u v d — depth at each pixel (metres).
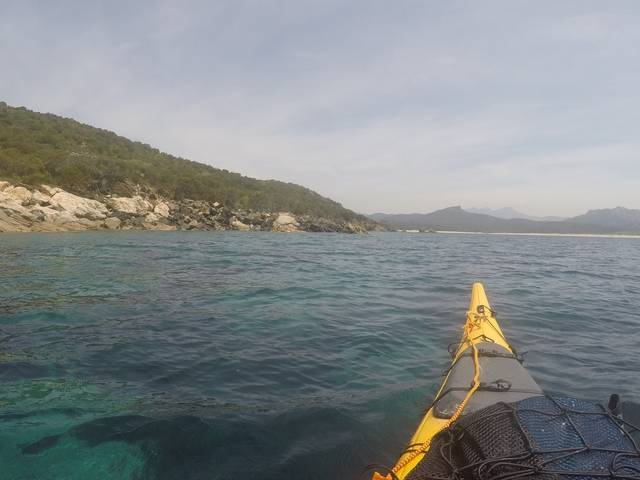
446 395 4.02
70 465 3.71
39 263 15.40
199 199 54.19
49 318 8.18
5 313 8.45
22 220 33.28
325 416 4.65
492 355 4.88
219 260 18.64
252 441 4.16
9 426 4.31
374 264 20.36
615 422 2.75
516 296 12.30
